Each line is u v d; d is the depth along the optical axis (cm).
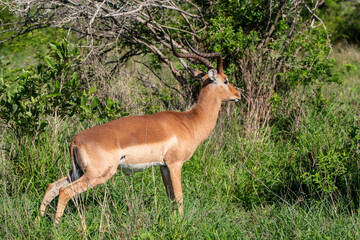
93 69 1220
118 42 1355
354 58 2370
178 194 831
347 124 1191
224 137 1160
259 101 1239
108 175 753
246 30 1345
